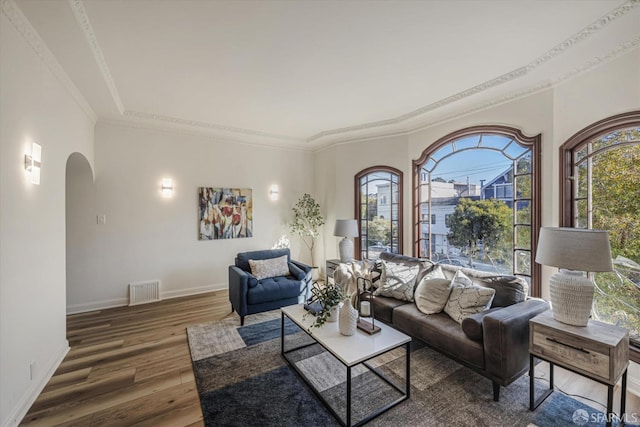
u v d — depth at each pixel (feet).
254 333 10.44
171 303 13.82
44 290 7.48
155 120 13.44
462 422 6.07
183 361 8.57
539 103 9.65
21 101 6.31
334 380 7.54
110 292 13.35
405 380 7.53
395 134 15.17
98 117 12.73
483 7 6.19
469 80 9.70
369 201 16.40
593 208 8.35
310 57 8.27
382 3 6.07
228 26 6.81
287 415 6.31
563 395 6.94
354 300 10.25
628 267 7.45
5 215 5.75
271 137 16.60
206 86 10.10
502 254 10.99
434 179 13.64
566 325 6.42
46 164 7.59
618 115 7.48
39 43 6.89
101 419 6.20
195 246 15.43
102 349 9.27
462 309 8.21
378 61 8.49
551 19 6.57
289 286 12.14
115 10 6.14
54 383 7.45
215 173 16.08
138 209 13.97
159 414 6.37
